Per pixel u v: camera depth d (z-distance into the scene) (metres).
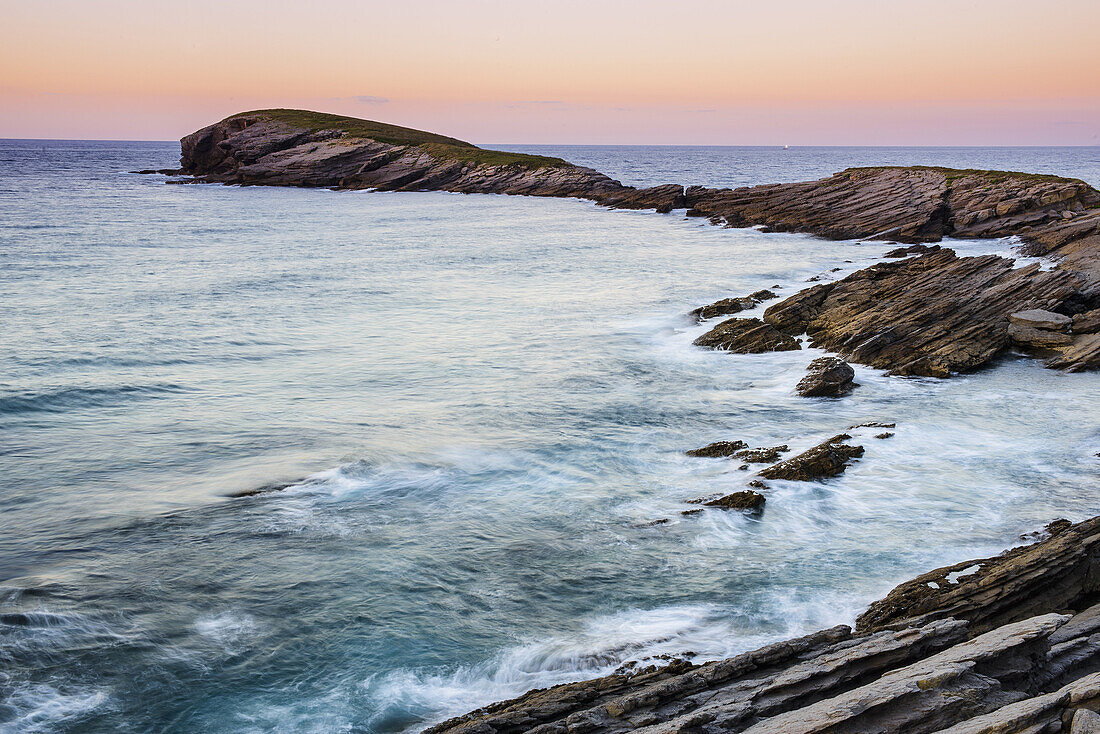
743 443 21.39
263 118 157.12
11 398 24.52
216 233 71.62
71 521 17.02
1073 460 20.42
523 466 20.33
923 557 15.59
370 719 11.23
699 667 11.65
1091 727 7.94
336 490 18.73
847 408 24.91
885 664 10.27
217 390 26.41
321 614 13.79
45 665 12.18
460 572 15.20
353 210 97.50
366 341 33.34
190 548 15.96
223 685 11.91
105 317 36.38
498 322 37.09
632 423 23.64
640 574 15.12
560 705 10.30
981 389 26.67
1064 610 12.41
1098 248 42.56
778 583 14.71
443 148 146.38
